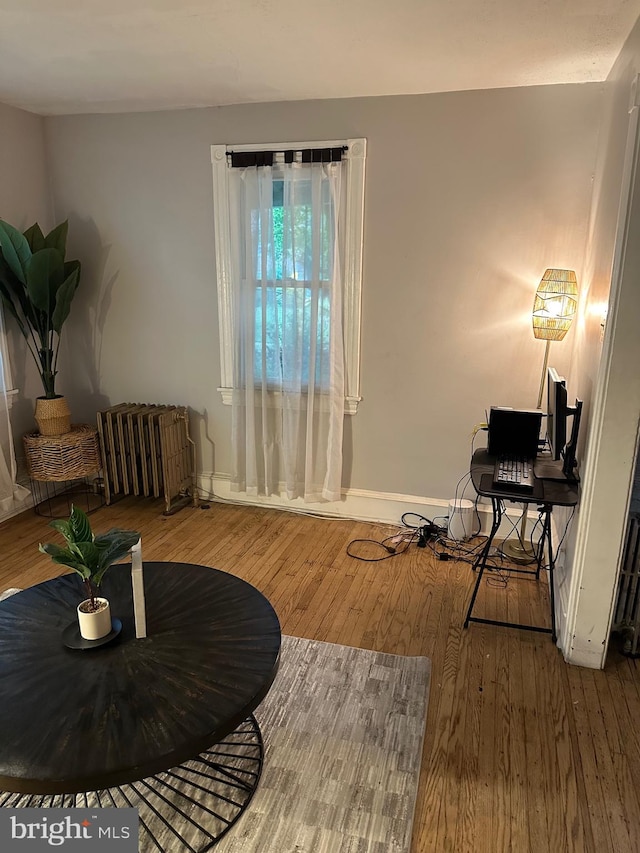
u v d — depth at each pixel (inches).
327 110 119.9
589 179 109.7
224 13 77.2
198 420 148.3
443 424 129.8
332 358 129.7
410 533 133.3
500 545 127.2
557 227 113.3
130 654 61.8
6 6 75.7
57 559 59.8
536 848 61.5
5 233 121.1
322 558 122.4
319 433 136.4
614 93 93.4
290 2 73.8
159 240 138.6
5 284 126.6
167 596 72.8
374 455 136.3
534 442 103.8
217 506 148.7
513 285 118.2
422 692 83.0
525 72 100.6
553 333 108.7
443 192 117.5
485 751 73.6
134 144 134.3
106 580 76.2
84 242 143.9
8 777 47.9
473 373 125.0
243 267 131.5
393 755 72.1
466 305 121.9
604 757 73.0
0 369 130.3
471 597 108.3
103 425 140.3
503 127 111.5
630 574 89.8
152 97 120.0
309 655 91.0
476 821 64.3
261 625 67.7
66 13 77.7
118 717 53.7
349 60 96.0
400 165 118.5
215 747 72.3
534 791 68.1
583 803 66.7
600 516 82.3
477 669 88.7
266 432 138.5
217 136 128.1
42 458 133.8
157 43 89.1
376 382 131.4
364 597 108.0
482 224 117.1
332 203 122.1
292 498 140.0
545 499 87.2
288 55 93.7
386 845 60.9
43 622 67.1
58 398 136.5
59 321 131.8
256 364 135.9
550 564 103.3
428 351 126.6
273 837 61.7
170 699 56.0
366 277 126.1
